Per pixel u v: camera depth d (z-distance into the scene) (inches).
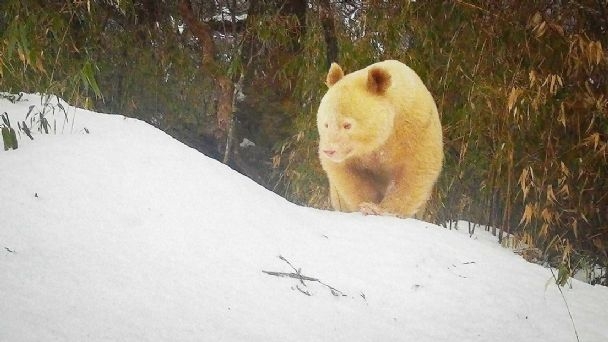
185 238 117.5
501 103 243.4
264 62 327.0
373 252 134.9
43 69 233.8
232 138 310.5
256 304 105.3
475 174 258.7
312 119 279.9
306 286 114.7
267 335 97.7
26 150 134.3
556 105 248.1
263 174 325.7
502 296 131.1
